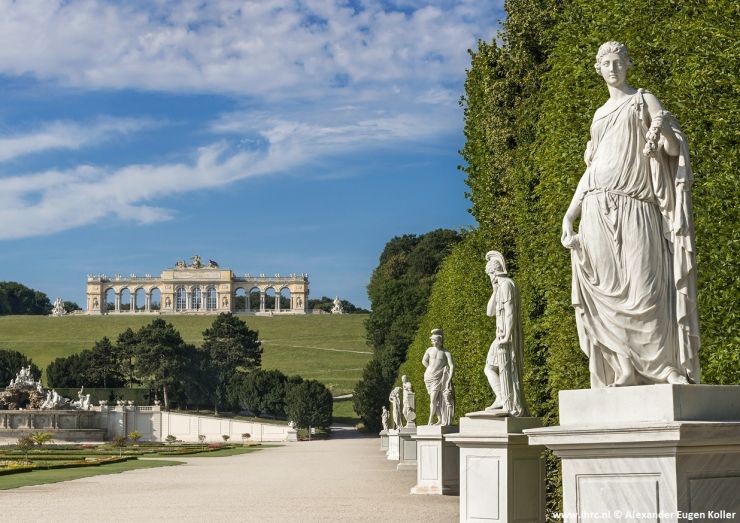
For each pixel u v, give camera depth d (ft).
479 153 105.09
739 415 27.89
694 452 26.35
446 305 136.98
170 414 379.96
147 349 424.05
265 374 412.98
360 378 488.44
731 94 46.39
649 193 28.73
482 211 100.58
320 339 607.37
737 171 44.91
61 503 92.12
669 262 28.55
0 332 611.88
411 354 233.55
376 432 378.94
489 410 54.49
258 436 367.45
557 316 57.82
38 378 460.55
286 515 78.54
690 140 46.96
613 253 28.68
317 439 361.71
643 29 54.19
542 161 62.18
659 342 28.12
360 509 82.99
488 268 56.59
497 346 55.88
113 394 425.69
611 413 27.91
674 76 49.39
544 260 62.39
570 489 28.30
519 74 91.81
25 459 202.80
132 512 82.28
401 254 447.83
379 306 390.63
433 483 99.25
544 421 64.08
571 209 30.48
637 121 29.07
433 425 100.27
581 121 56.70
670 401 26.63
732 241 43.62
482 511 53.57
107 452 248.32
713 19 47.91
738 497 27.02
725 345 42.60
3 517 78.18
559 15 65.98
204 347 466.70
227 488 112.47
